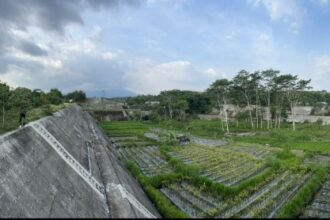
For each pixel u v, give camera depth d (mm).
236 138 80188
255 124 113938
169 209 27406
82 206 23656
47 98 96625
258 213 27391
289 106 123938
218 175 42094
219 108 134500
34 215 19484
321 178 38406
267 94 113500
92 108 152500
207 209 29266
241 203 30828
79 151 38844
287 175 40594
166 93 141875
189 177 37750
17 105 66938
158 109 141000
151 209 28219
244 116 121250
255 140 75125
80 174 29938
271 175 39969
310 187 33594
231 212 28391
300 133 82125
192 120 131625
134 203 26188
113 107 158875
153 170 45188
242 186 34062
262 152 59844
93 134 63625
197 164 47812
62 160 30734
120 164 43938
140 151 62094
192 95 148625
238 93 113312
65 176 27203
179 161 47094
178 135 76875
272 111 114188
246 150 62219
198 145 67625
